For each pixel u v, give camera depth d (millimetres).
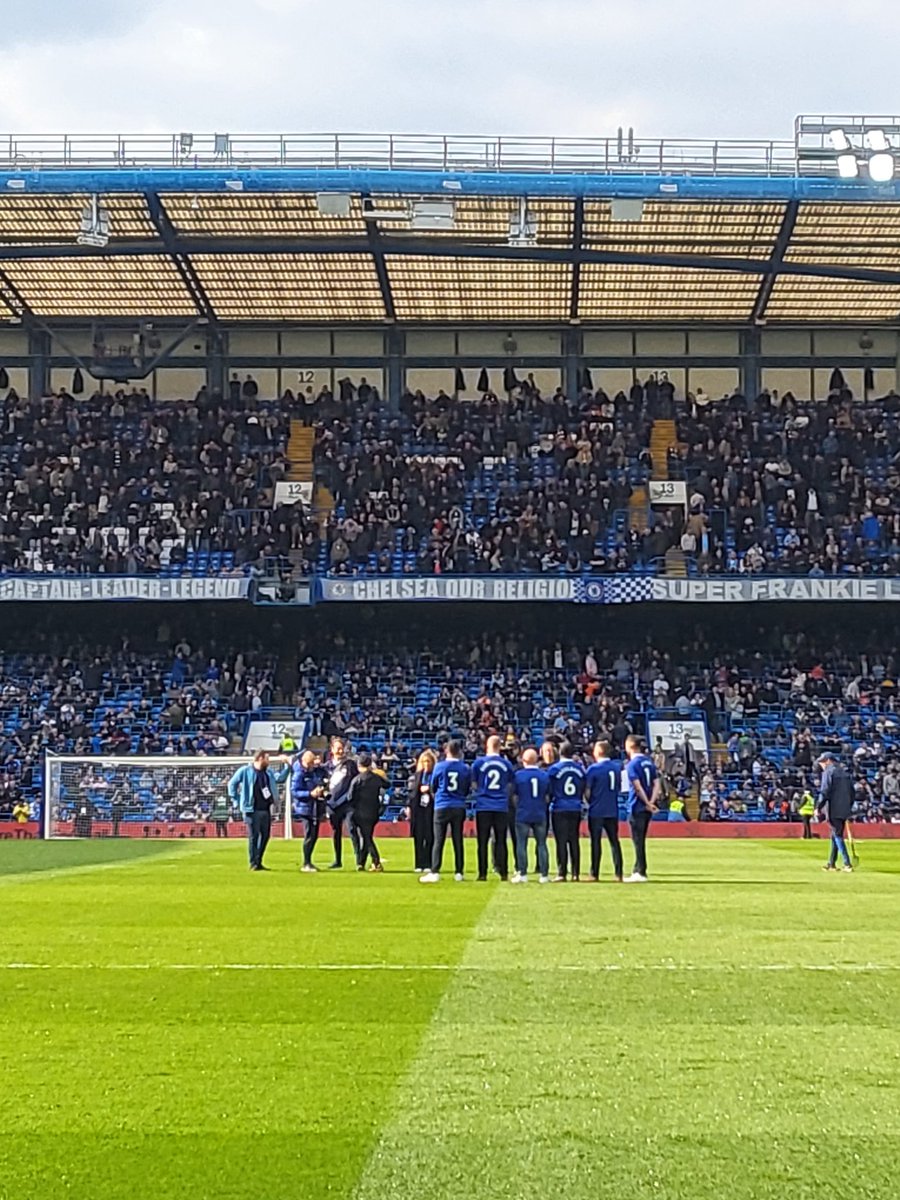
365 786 27609
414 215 44094
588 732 50438
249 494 54500
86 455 55219
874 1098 8578
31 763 50344
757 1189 6984
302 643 54062
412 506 54062
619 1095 8656
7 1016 11062
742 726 51281
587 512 53375
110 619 54094
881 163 43594
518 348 57469
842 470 54656
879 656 53438
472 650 53688
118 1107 8445
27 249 48000
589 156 44125
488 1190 6980
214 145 44000
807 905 20031
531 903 20172
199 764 46906
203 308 54250
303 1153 7566
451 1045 10016
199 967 13523
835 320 55562
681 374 57344
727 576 50562
